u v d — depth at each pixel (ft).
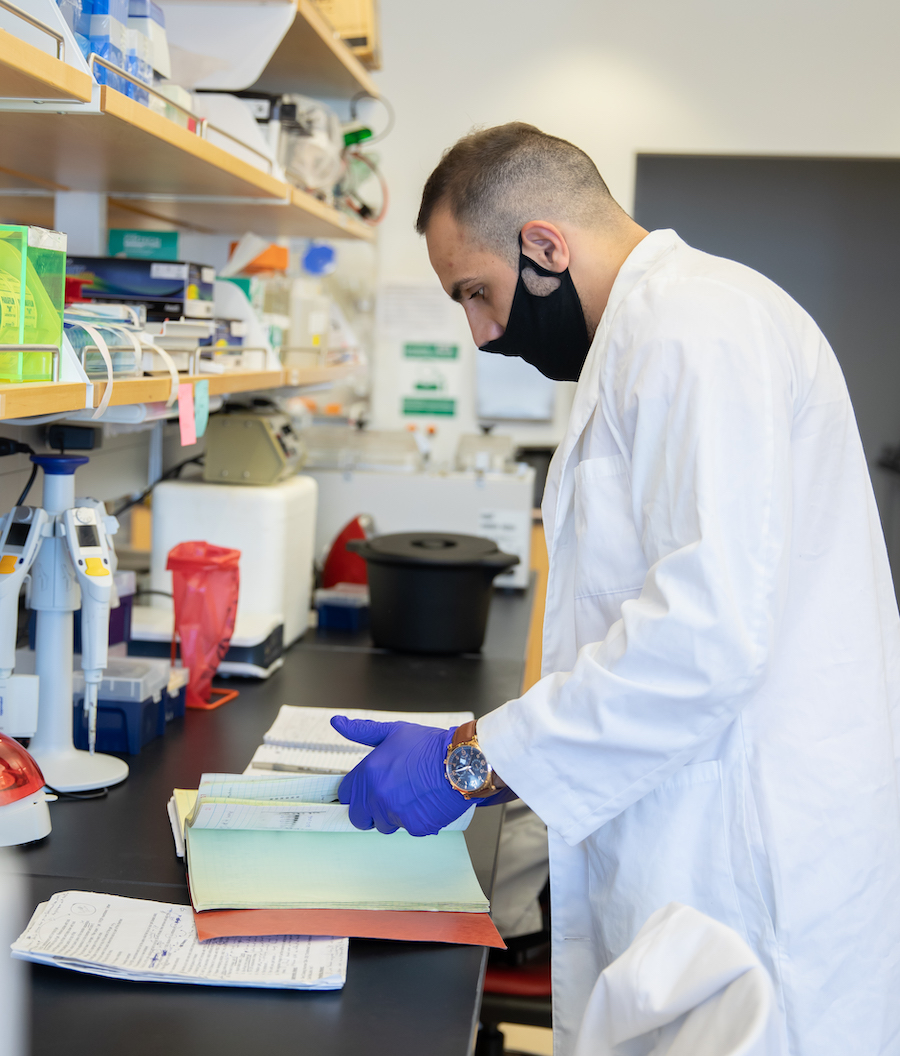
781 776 3.39
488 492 9.25
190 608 5.62
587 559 3.63
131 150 4.75
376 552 7.00
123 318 4.46
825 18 13.42
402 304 14.44
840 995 3.39
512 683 6.47
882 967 3.46
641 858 3.47
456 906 3.50
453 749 3.45
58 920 3.26
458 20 13.87
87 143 4.57
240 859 3.65
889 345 14.08
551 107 13.89
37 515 4.21
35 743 4.50
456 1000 3.02
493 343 4.23
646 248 3.73
